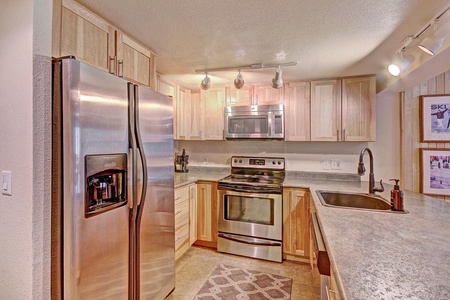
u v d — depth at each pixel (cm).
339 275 79
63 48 133
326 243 107
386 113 291
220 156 358
